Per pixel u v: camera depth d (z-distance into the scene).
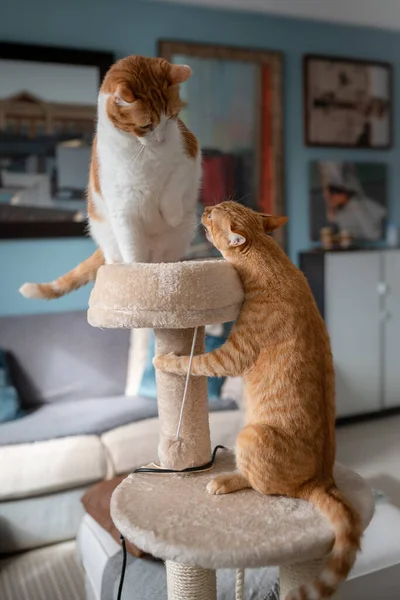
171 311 0.97
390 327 3.74
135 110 1.12
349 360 3.61
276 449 0.95
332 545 0.88
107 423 2.43
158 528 0.91
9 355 2.77
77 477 2.24
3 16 2.92
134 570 1.46
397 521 1.62
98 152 1.22
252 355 0.98
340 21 3.75
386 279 3.70
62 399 2.79
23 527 2.21
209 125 3.43
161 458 1.16
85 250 3.20
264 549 0.85
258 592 1.32
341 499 0.94
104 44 3.15
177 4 3.30
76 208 3.12
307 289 1.04
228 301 0.99
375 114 3.95
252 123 3.55
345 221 3.91
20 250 3.05
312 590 0.83
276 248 1.06
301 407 0.96
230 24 3.46
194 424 1.14
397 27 3.89
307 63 3.68
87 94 3.09
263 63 3.54
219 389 2.76
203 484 1.08
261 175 3.60
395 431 3.47
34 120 3.00
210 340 2.61
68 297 3.16
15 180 2.98
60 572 2.09
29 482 2.17
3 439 2.24
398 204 4.11
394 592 1.32
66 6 3.04
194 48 3.34
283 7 3.44
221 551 0.85
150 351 2.88
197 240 3.36
